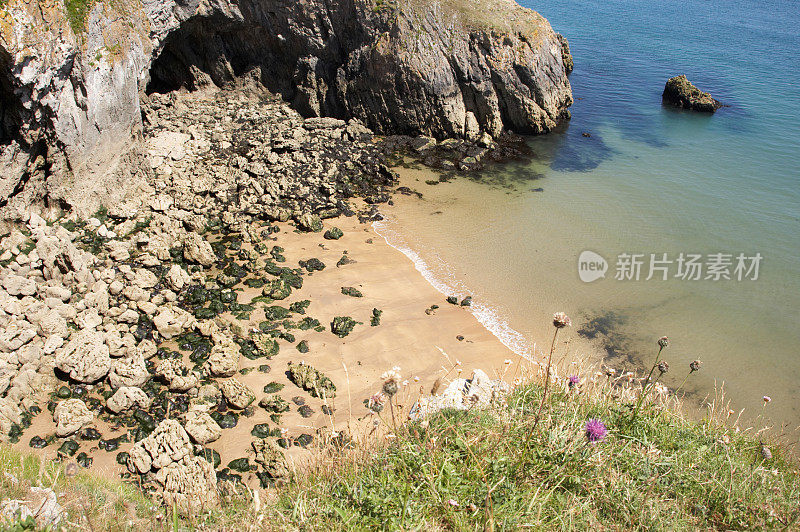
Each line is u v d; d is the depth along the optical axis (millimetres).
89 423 16672
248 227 27281
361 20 37719
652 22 80688
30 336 18281
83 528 8266
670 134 42562
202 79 41156
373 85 38156
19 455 13180
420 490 7914
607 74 56219
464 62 38375
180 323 20453
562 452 8594
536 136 41031
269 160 32688
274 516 8125
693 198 33219
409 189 33188
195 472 14328
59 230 23281
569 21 79188
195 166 31312
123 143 27594
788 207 32375
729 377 20312
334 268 25609
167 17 34625
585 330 22594
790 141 41625
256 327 21266
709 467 9031
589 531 7625
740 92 51938
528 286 25234
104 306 20406
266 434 16828
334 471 8711
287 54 40000
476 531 7203
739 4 98375
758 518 7996
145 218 26422
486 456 8352
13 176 22969
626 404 10305
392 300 23844
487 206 31812
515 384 11125
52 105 23078
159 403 17609
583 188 34156
